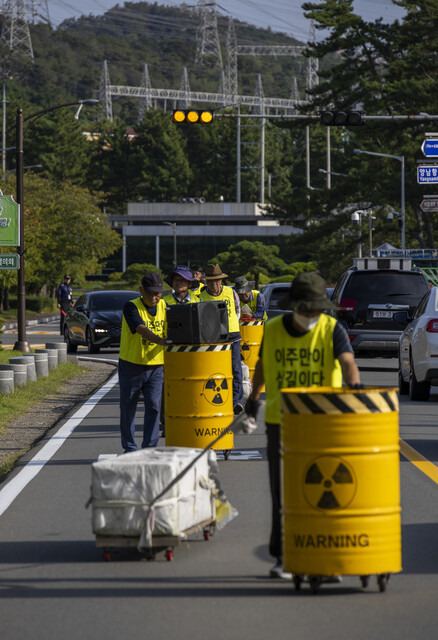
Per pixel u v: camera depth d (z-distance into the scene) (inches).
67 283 3164.4
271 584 482.0
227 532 590.9
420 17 4638.3
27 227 4010.8
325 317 495.5
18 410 1237.1
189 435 797.2
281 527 490.6
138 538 522.0
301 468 445.4
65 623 429.4
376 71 5002.5
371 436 443.8
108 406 1270.9
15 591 478.3
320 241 5915.4
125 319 792.9
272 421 491.2
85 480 759.1
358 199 5098.4
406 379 1354.6
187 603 454.0
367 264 2070.6
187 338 788.0
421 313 1301.7
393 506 450.6
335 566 444.8
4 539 581.0
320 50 5017.2
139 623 427.2
